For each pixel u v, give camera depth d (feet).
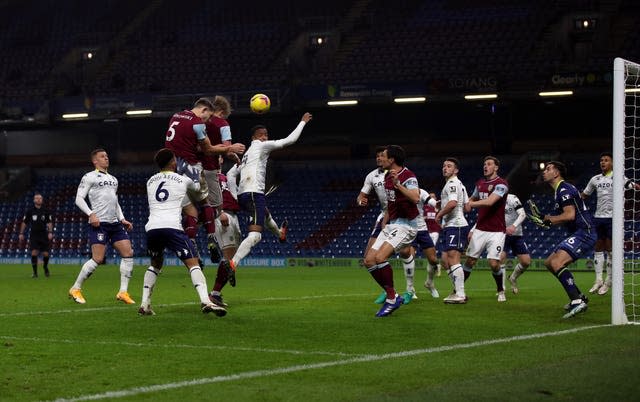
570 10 131.03
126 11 164.66
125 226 50.01
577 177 123.44
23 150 153.79
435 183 129.08
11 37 165.48
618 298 37.78
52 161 152.76
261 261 120.37
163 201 38.06
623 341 31.99
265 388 23.48
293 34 149.28
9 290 63.16
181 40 154.61
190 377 25.35
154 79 146.20
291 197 134.41
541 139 130.31
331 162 138.82
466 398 21.68
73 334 34.27
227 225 42.60
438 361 27.61
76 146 151.33
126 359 28.35
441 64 131.75
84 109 128.98
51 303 49.70
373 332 34.71
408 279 47.88
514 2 140.36
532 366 26.58
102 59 152.56
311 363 27.58
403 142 136.26
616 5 130.93
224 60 147.23
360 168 136.98
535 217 42.09
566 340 32.24
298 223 129.70
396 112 135.85
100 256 49.32
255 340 32.53
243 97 122.21
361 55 138.41
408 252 47.32
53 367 26.96
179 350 30.12
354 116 137.69
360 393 22.82
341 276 88.28
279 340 32.53
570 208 40.91
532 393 22.24
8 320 39.19
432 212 60.70
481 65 128.98
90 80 150.00
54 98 130.93
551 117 129.29
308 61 145.28
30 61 158.81
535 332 35.01
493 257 48.70
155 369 26.61
